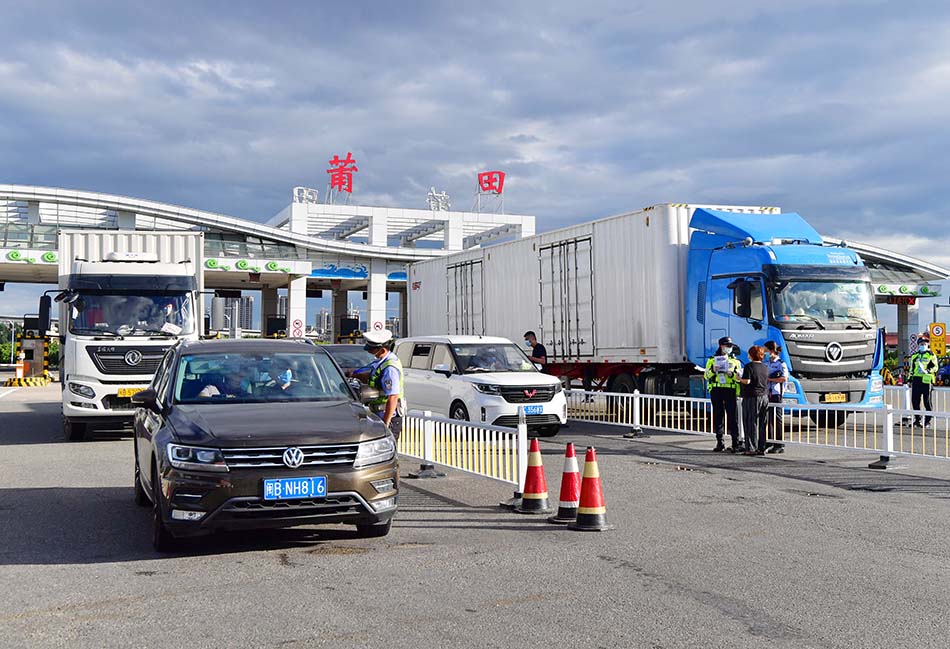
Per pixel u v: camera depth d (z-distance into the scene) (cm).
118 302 1552
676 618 522
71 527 814
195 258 1728
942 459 1192
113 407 1502
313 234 6050
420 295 2667
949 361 2644
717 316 1658
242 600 566
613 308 1830
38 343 4100
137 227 4203
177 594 583
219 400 777
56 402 2658
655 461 1280
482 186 6147
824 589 589
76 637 494
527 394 1499
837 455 1354
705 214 1700
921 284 4931
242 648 472
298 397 795
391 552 704
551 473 1160
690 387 1709
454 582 608
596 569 645
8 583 615
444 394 1577
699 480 1095
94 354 1498
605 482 1080
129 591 591
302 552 706
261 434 672
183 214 4197
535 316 2091
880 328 1612
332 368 857
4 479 1119
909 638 485
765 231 1631
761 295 1560
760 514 870
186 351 849
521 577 622
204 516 654
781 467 1216
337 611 539
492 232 6106
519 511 884
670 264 1720
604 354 1859
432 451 1160
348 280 5038
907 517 852
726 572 636
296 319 4531
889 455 1208
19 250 3862
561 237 1997
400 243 6172
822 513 873
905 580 613
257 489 656
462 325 2409
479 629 502
